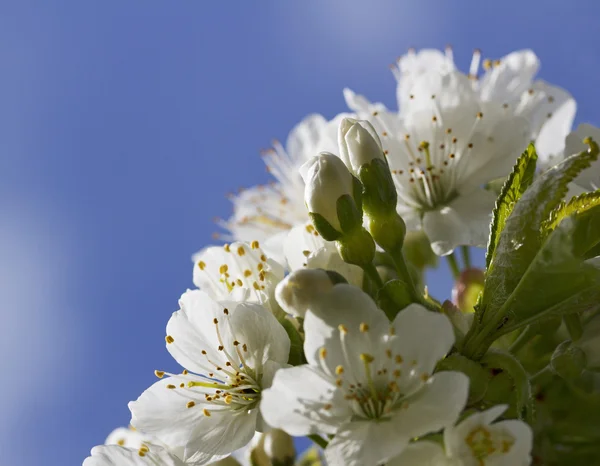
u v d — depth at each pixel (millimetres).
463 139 414
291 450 402
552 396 378
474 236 406
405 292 374
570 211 370
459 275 422
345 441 357
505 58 444
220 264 396
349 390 361
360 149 384
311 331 362
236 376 381
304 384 360
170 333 384
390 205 384
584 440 377
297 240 390
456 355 368
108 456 378
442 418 353
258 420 376
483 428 350
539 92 430
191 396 382
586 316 379
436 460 352
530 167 379
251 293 387
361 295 362
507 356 368
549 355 386
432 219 410
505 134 412
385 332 362
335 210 379
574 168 365
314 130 462
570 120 438
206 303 382
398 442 354
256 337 379
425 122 416
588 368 376
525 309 369
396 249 384
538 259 367
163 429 380
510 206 378
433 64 458
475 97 417
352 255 380
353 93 429
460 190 413
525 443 349
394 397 358
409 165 415
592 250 376
